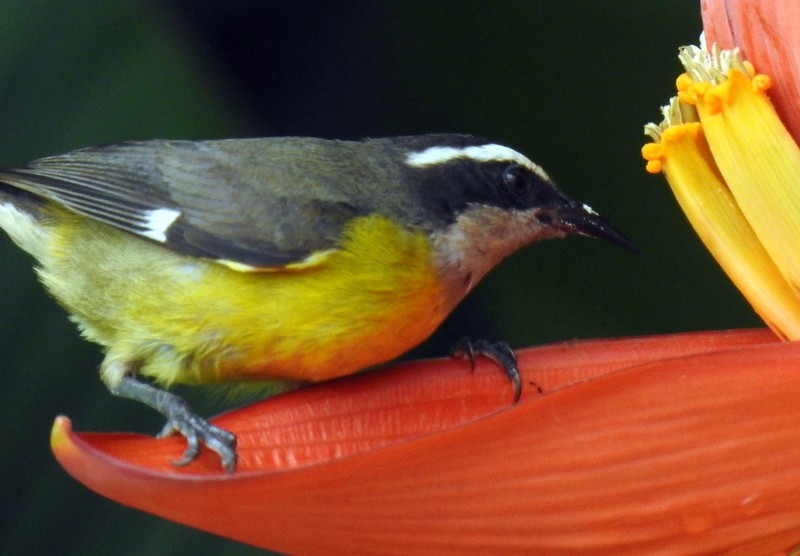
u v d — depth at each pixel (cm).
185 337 142
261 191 142
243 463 139
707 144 140
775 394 137
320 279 141
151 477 136
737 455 137
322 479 136
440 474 137
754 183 139
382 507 137
